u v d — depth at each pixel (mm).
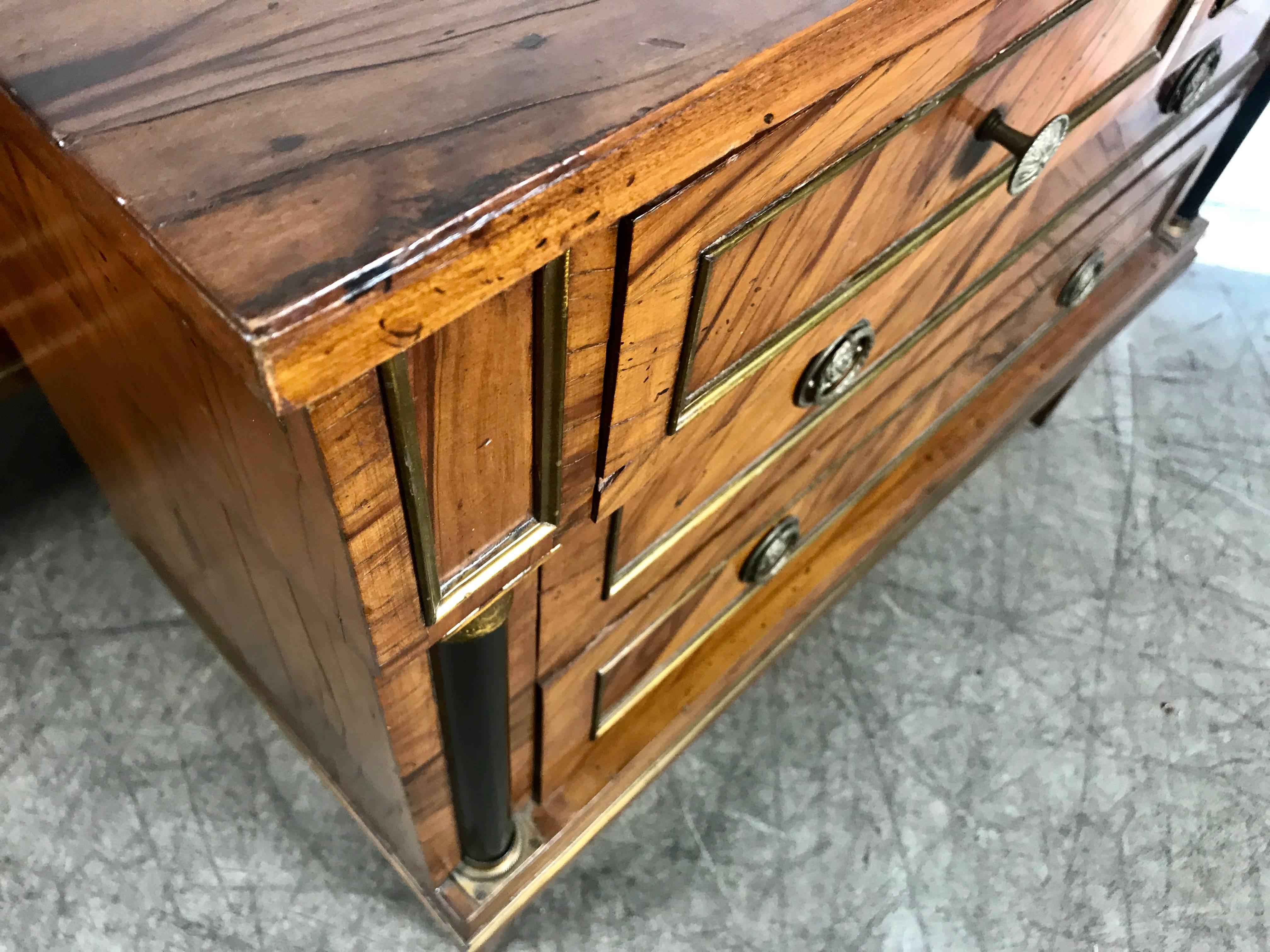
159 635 943
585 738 721
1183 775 973
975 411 977
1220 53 702
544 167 245
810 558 899
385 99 262
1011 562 1110
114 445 609
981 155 496
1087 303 1022
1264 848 933
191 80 269
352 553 318
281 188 238
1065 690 1019
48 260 407
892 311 581
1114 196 791
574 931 830
